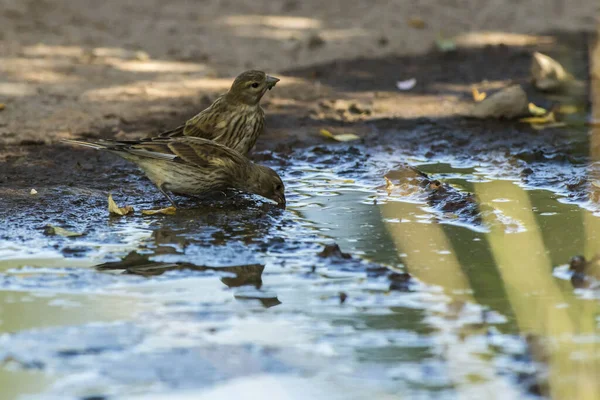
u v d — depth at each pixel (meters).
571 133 15.12
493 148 14.49
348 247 10.29
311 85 18.06
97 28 21.80
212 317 8.40
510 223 11.02
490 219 11.15
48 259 9.84
